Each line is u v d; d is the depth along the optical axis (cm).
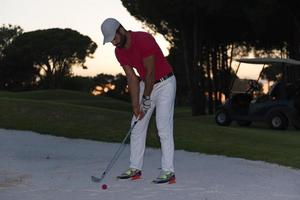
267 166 820
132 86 650
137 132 673
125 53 637
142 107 645
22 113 1511
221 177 709
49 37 7588
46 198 573
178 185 646
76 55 7681
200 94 3284
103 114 1545
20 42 7669
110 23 619
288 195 598
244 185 654
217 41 3297
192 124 1406
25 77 7725
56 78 7675
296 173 756
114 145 1073
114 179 681
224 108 1869
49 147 1040
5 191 611
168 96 648
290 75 1919
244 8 2272
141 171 717
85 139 1163
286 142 1190
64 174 725
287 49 3083
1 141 1112
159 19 3125
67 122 1389
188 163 843
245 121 1850
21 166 802
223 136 1204
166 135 652
